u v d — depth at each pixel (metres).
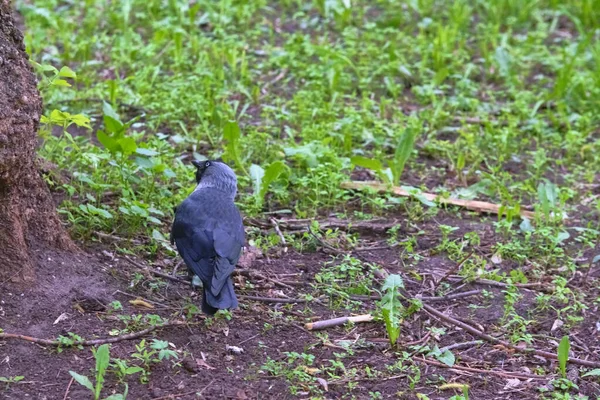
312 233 11.52
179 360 8.70
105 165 12.08
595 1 20.73
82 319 9.18
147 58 16.98
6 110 8.79
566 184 13.89
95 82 16.31
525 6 20.78
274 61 17.34
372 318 9.84
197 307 9.74
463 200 12.98
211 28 19.08
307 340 9.38
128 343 8.91
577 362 9.38
